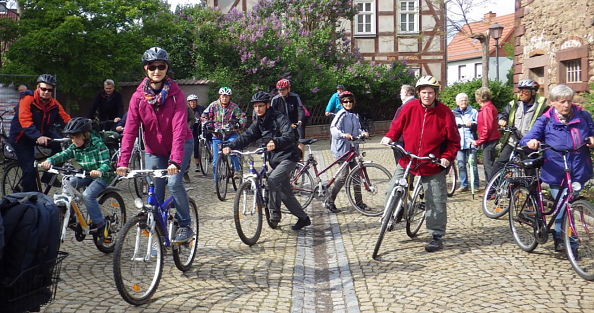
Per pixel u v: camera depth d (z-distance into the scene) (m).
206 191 9.95
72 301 4.39
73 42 15.29
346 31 29.53
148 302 4.40
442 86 29.97
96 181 5.46
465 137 9.02
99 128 10.98
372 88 24.03
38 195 3.81
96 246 5.72
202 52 19.97
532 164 5.47
